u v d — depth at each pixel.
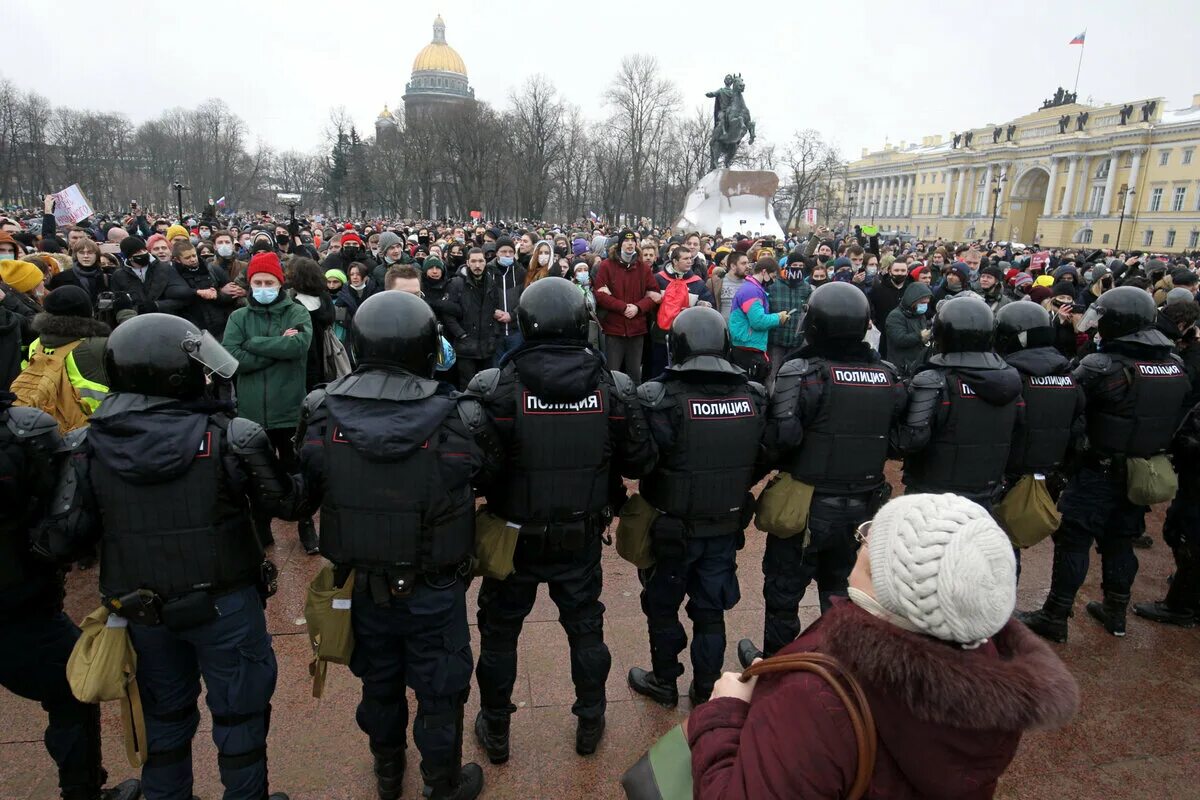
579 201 71.38
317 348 5.69
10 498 2.32
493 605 2.90
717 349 3.04
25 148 60.88
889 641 1.14
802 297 7.83
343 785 2.82
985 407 3.34
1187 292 5.00
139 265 6.84
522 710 3.29
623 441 2.86
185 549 2.21
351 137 77.19
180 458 2.13
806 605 4.40
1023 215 86.62
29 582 2.40
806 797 1.18
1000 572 1.14
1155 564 5.08
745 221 25.56
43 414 2.42
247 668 2.36
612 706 3.34
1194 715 3.40
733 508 3.09
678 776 1.48
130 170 81.75
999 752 1.17
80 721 2.61
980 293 8.56
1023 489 3.68
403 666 2.64
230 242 8.70
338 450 2.34
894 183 107.38
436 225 34.62
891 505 1.29
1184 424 3.96
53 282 5.71
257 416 4.76
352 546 2.36
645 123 60.62
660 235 26.94
